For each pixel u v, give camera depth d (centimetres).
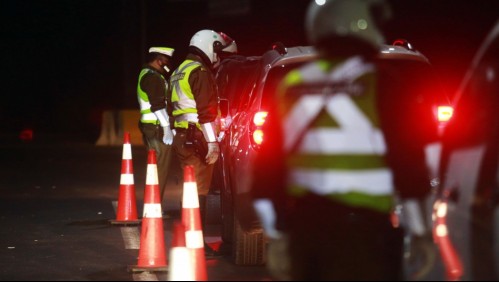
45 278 2153
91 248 2592
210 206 2869
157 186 2270
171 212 3328
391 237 1354
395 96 1326
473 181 1499
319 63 1330
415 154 1340
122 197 3078
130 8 8000
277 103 1336
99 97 10119
